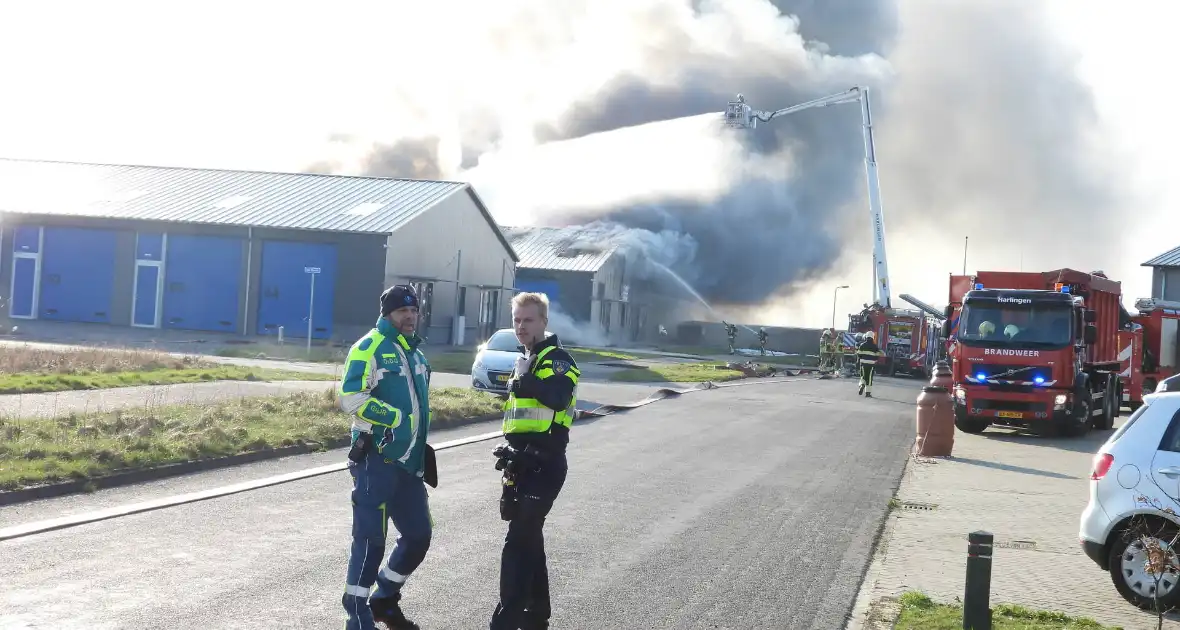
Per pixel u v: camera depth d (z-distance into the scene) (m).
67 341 35.81
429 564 7.94
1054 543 10.07
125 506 9.62
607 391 26.88
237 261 44.88
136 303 45.72
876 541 9.77
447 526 9.39
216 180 51.84
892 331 48.88
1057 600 7.83
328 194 49.38
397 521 6.30
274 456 13.34
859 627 6.73
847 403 27.39
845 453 16.77
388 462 6.12
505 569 5.99
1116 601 7.92
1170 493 7.87
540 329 6.18
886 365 48.88
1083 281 23.38
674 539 9.38
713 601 7.32
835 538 9.83
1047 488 13.93
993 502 12.52
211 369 24.53
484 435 16.55
